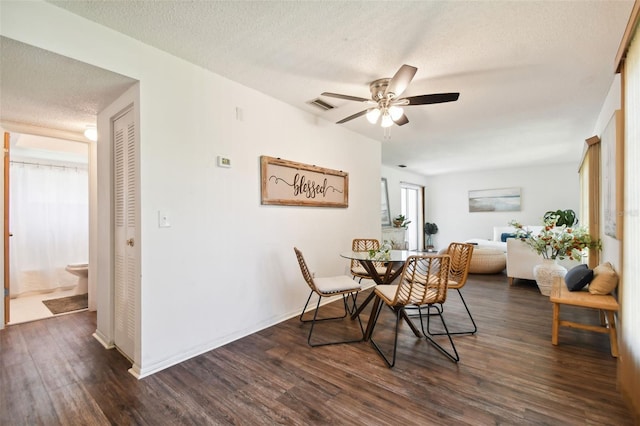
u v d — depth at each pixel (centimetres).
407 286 233
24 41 155
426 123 380
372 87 263
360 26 186
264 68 239
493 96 294
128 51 195
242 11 172
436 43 203
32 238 417
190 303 229
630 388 157
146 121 204
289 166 312
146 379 197
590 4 164
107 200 249
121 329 234
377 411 164
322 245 361
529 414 159
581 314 315
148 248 205
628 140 164
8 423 157
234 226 262
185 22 182
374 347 243
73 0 162
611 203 240
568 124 384
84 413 164
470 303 359
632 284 157
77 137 318
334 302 372
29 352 235
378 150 471
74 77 195
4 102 234
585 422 153
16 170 409
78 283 414
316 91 284
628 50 161
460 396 176
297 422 156
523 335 263
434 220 851
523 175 719
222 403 172
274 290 299
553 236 389
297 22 182
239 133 266
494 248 533
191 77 231
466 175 800
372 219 454
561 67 236
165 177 214
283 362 219
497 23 181
